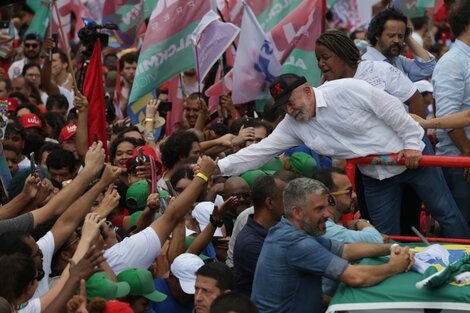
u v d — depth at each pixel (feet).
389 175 30.86
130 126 43.73
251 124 39.88
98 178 34.06
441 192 31.22
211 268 26.61
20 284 24.58
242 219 32.63
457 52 32.83
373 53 36.70
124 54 53.83
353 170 30.91
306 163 36.01
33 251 25.57
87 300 25.80
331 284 27.96
